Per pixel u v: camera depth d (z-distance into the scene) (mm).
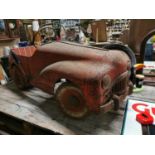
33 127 1323
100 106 1048
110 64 1121
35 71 1471
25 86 1729
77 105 1161
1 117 1596
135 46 2133
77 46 1326
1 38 3014
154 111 1310
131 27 2172
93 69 1050
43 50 1356
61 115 1318
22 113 1359
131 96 1577
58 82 1271
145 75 2002
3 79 2717
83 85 1033
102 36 3293
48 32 2615
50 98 1599
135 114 1289
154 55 2463
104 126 1194
